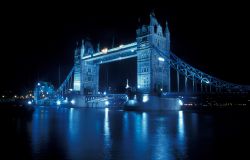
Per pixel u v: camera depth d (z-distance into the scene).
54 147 20.62
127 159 17.03
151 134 28.64
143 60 92.94
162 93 89.12
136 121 46.59
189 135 27.89
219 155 18.16
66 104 141.25
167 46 96.12
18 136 26.19
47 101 163.00
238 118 54.84
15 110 82.81
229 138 25.84
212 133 29.59
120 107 129.88
